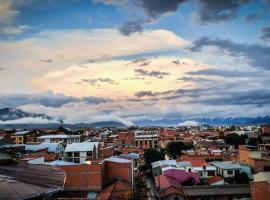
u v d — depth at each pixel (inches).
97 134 6707.7
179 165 2731.3
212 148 4138.8
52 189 499.8
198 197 2037.4
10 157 700.7
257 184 1485.0
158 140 5477.4
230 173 2652.6
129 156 2987.2
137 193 2034.9
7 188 443.2
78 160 2544.3
